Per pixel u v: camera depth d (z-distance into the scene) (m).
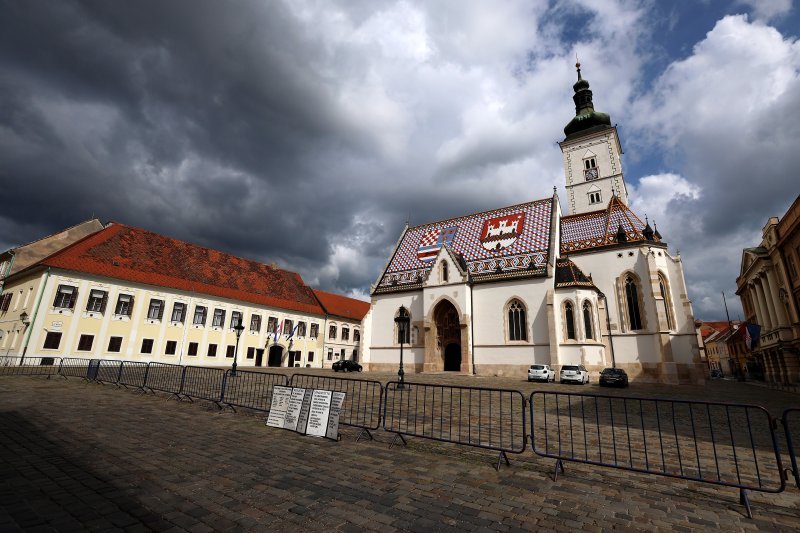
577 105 63.62
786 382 38.72
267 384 22.08
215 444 9.01
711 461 8.91
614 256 40.53
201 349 47.31
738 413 16.75
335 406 10.12
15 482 6.07
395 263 50.41
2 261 45.94
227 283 52.94
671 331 37.72
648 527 5.39
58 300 37.69
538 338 36.88
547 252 40.00
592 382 33.78
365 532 4.95
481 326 40.06
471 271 42.97
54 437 8.95
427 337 41.69
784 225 36.44
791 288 36.94
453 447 9.43
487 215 48.50
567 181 60.00
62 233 46.91
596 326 35.97
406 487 6.66
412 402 17.05
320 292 70.25
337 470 7.44
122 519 5.01
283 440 9.67
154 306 44.16
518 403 17.72
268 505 5.68
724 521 5.67
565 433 11.31
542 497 6.38
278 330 56.19
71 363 37.41
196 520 5.10
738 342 76.81
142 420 11.38
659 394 25.70
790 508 6.18
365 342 46.66
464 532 5.04
